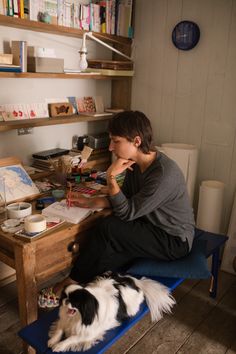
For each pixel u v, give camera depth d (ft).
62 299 4.21
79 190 6.98
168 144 8.96
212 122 8.51
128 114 5.48
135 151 5.57
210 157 8.72
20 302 5.22
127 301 4.68
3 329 6.12
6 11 6.32
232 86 8.02
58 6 7.30
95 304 4.20
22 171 6.91
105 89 9.70
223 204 8.69
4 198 6.21
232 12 7.70
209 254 6.29
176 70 8.84
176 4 8.48
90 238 5.83
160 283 5.34
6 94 7.16
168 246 5.67
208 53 8.23
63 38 8.11
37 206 6.17
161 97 9.29
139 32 9.28
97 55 9.21
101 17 8.36
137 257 5.91
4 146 7.39
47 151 8.18
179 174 5.64
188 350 5.83
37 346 4.19
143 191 5.52
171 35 8.72
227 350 5.87
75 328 4.11
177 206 5.68
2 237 5.10
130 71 9.17
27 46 7.07
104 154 9.27
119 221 5.68
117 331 4.42
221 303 7.09
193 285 7.68
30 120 7.35
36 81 7.68
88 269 5.72
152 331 6.23
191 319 6.58
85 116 8.37
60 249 5.50
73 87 8.66
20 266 4.97
